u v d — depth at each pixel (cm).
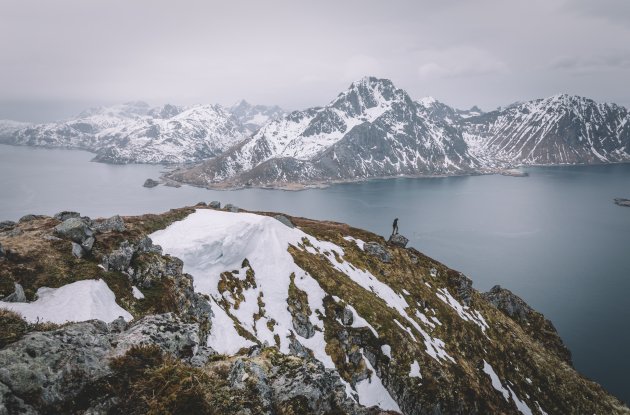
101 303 3506
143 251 4853
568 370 9912
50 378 1035
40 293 3353
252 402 1277
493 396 7225
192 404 1095
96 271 3959
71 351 1147
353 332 6719
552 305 18775
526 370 9044
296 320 6456
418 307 8912
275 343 5731
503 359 8912
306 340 6275
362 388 6041
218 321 5125
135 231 5197
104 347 1257
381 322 7125
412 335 7469
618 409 9231
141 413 1034
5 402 931
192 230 7175
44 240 4075
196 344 1600
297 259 7850
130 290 4103
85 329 1325
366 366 6325
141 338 1410
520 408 7594
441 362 7150
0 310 1362
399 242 11575
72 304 3272
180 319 1708
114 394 1066
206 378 1259
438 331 8406
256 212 10494
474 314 10188
